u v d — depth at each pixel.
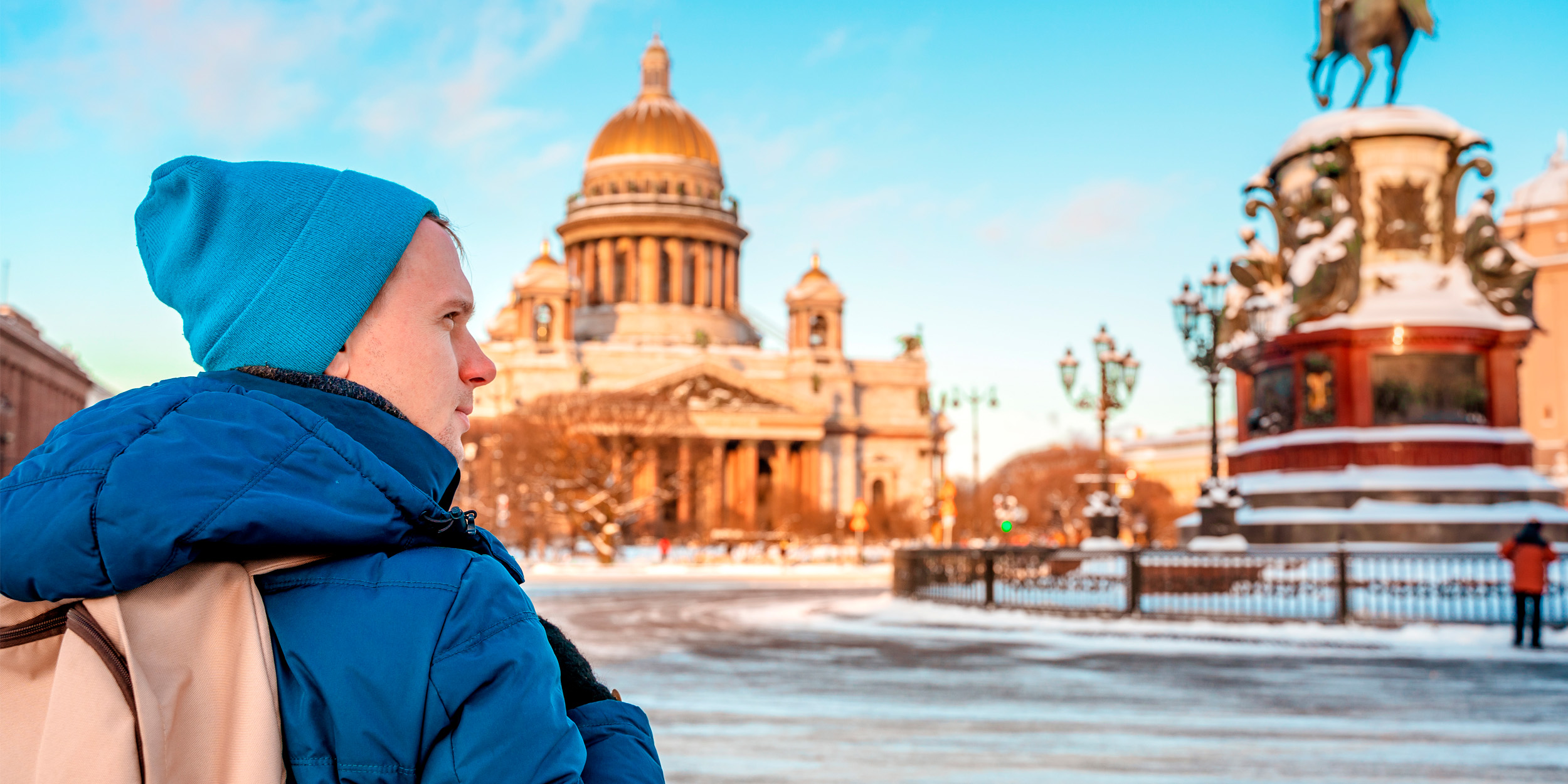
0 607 1.65
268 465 1.68
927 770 10.91
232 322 1.86
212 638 1.65
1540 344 141.75
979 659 21.25
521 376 139.12
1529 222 144.62
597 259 166.88
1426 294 34.44
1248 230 39.88
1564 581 29.31
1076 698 15.98
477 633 1.71
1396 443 33.66
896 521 138.25
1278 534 34.56
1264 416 37.31
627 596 44.44
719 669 19.62
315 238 1.89
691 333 159.12
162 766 1.58
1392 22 35.59
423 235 2.02
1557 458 133.12
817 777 10.54
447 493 2.06
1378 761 11.33
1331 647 23.11
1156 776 10.59
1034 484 132.62
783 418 140.00
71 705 1.55
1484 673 18.94
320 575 1.70
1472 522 32.69
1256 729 13.24
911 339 160.88
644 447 96.00
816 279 155.62
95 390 163.75
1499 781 10.41
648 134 169.62
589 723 1.94
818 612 34.44
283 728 1.66
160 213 1.96
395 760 1.64
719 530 122.81
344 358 1.94
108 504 1.54
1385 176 35.00
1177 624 26.89
